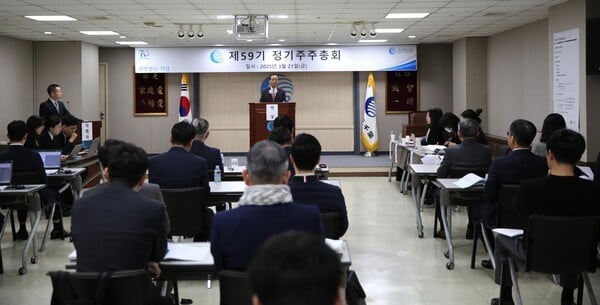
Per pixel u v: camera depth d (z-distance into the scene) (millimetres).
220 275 2311
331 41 13336
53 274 2262
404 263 5355
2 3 7977
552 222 3254
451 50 14164
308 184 3430
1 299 4465
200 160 4590
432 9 8734
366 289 4605
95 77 13586
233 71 13812
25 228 6430
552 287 4578
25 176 5684
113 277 2287
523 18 9750
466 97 12852
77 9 8484
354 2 8070
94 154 8547
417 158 8398
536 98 10219
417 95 14273
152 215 2535
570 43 7809
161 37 12125
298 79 14391
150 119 14328
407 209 8055
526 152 4383
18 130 5715
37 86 12695
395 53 13852
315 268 1058
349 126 14477
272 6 8344
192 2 7953
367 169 11742
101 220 2486
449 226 5242
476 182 4863
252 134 7734
